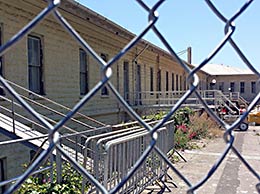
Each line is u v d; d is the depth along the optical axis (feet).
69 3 34.55
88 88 43.91
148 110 64.49
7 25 29.40
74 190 16.79
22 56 31.12
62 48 37.78
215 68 152.46
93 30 45.27
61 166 17.54
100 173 16.17
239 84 146.51
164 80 86.28
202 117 60.64
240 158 5.17
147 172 20.51
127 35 53.11
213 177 27.91
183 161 35.14
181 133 47.32
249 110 5.21
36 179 17.34
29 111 4.46
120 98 4.83
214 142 51.13
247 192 23.50
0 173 27.35
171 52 4.92
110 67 4.62
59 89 37.22
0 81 4.41
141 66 67.82
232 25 5.10
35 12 32.78
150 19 4.73
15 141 16.30
